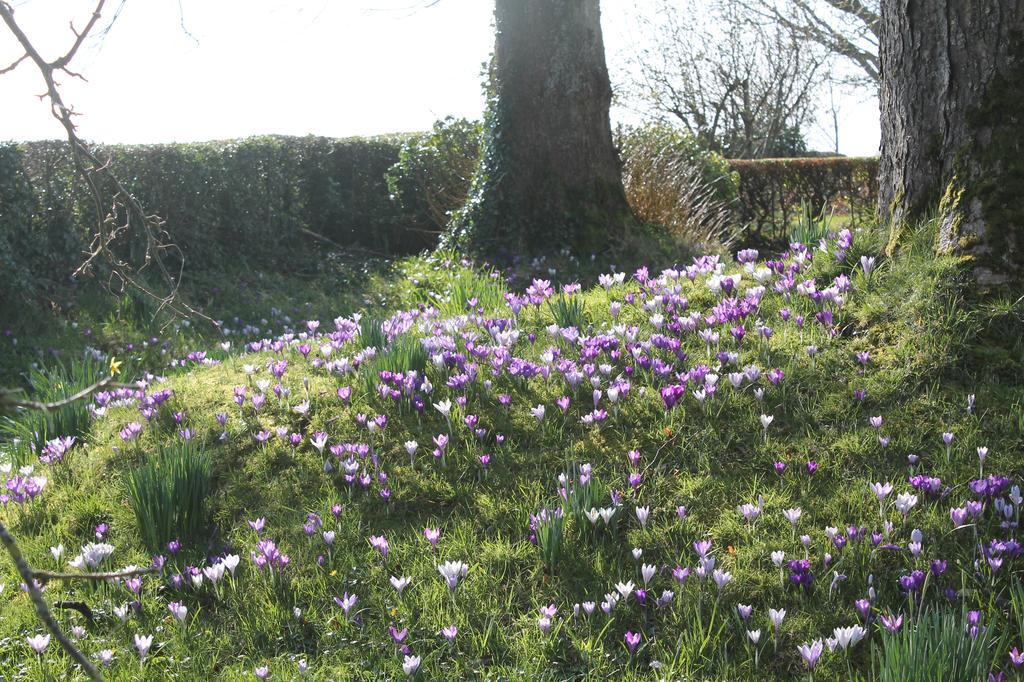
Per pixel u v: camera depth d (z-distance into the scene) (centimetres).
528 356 568
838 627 345
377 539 391
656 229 1170
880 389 471
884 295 522
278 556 386
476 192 1130
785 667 333
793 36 2336
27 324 924
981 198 498
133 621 374
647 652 343
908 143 546
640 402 491
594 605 357
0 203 933
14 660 357
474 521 423
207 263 1192
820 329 525
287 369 606
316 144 1391
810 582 357
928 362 476
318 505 447
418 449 478
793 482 424
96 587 399
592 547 395
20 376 845
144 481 429
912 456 413
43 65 272
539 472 449
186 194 1155
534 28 1065
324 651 354
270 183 1277
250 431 518
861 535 374
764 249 1584
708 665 331
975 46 505
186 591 394
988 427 436
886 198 576
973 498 399
